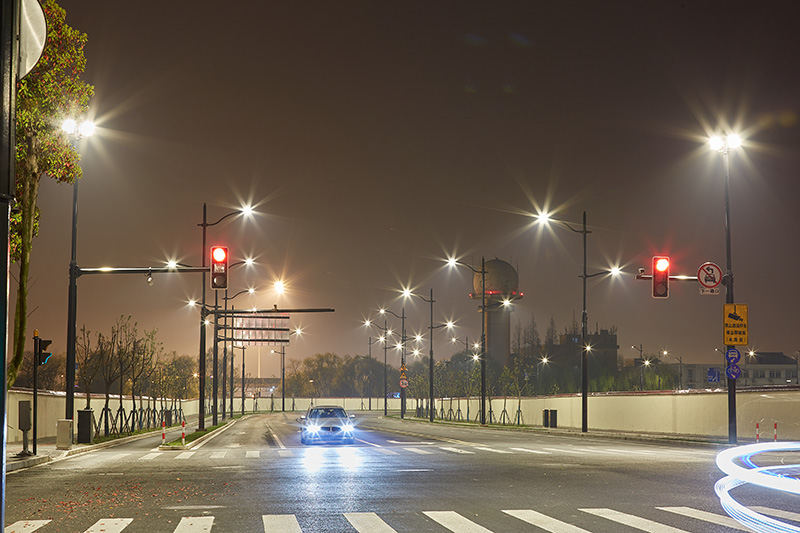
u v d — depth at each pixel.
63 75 22.56
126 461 23.14
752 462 21.72
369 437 39.50
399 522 10.98
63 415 41.31
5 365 3.74
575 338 154.12
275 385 176.38
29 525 10.86
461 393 93.62
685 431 41.75
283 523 10.91
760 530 10.14
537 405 63.81
